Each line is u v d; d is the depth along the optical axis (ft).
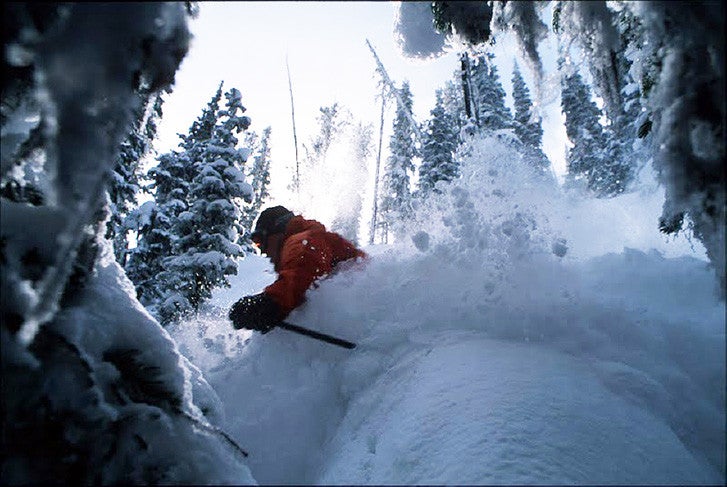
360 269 10.55
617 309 7.95
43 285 4.28
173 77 6.07
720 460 5.97
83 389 5.15
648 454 5.67
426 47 11.76
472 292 9.15
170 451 5.65
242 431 7.65
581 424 5.94
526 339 8.11
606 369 7.00
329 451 7.37
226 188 37.27
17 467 4.74
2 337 4.62
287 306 9.19
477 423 6.06
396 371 8.08
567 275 9.08
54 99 3.87
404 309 9.36
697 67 6.07
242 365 9.06
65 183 4.05
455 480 5.37
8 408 4.77
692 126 5.98
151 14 4.19
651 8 6.80
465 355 7.63
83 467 5.01
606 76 9.32
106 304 6.13
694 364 6.95
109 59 3.99
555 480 5.16
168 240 43.29
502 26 9.75
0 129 5.42
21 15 4.54
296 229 11.10
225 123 39.04
